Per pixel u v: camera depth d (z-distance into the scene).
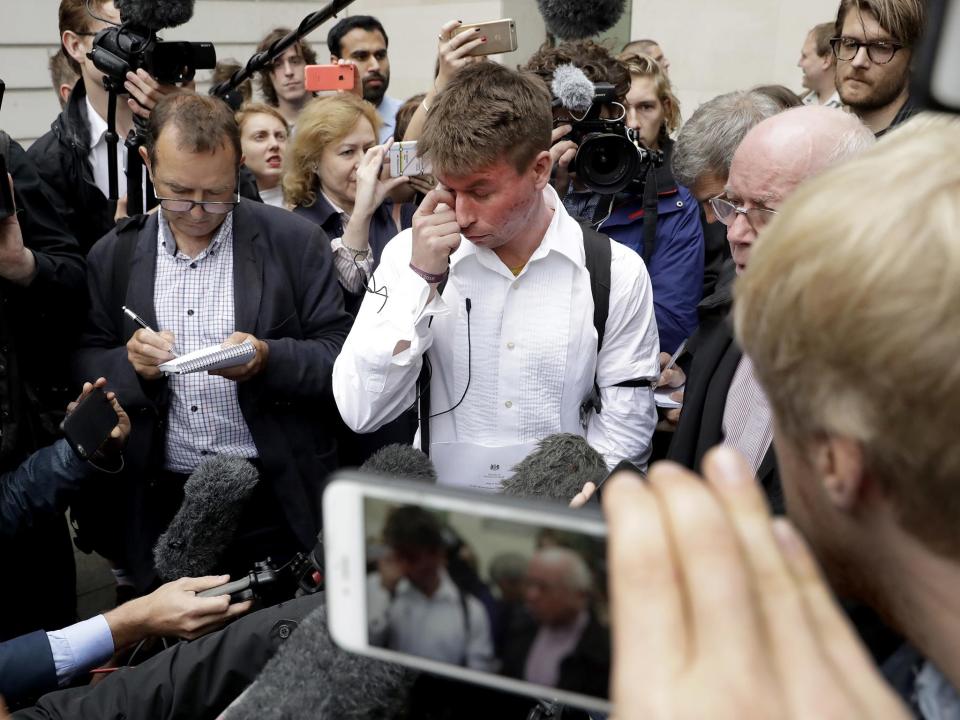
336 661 0.78
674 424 2.49
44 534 2.36
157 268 2.38
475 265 2.02
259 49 4.90
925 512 0.44
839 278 0.42
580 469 1.27
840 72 2.80
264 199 4.00
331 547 0.55
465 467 2.09
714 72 5.99
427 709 0.82
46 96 6.60
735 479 0.39
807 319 0.44
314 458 2.40
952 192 0.42
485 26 2.71
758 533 0.38
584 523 0.50
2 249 2.32
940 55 0.46
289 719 0.77
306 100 4.93
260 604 1.71
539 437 2.07
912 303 0.40
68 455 2.04
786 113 1.53
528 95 1.82
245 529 2.36
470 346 2.04
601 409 2.13
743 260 1.57
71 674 1.63
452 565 0.53
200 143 2.17
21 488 2.05
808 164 1.45
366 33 4.88
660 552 0.36
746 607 0.35
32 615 2.36
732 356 1.49
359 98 3.20
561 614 0.51
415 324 1.92
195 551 1.84
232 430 2.35
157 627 1.64
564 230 2.04
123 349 2.35
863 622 0.63
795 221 0.46
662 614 0.35
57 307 2.51
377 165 2.80
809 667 0.34
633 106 3.51
